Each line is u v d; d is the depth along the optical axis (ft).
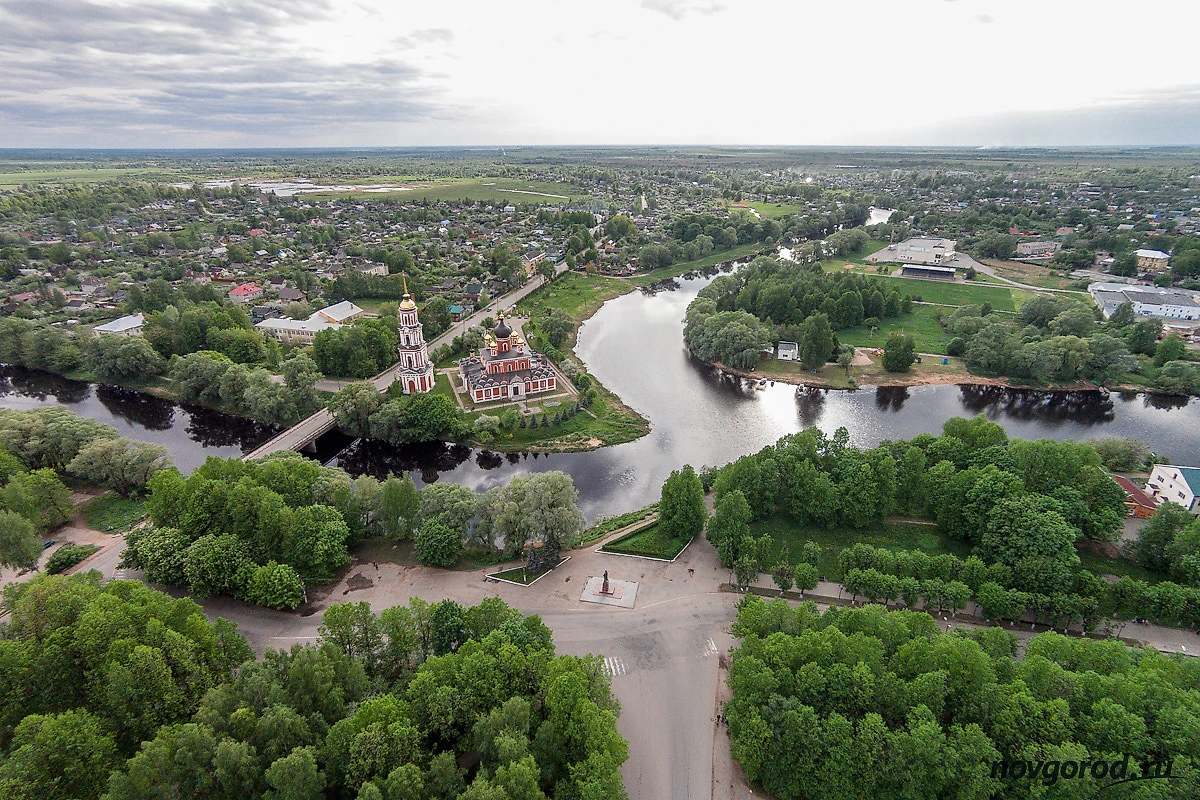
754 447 581.12
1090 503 384.47
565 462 554.87
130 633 260.42
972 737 222.48
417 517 387.14
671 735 271.08
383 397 609.42
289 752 224.33
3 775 198.39
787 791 237.45
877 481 403.13
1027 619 328.29
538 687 257.14
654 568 378.12
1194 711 226.17
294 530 352.69
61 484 425.28
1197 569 330.54
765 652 265.34
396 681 274.98
